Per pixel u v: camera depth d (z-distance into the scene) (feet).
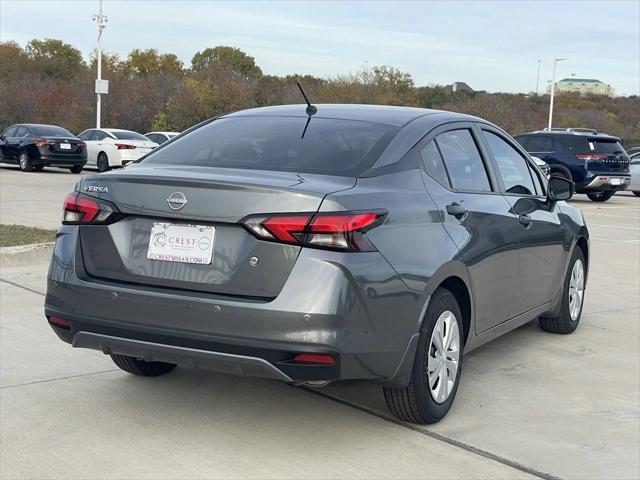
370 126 14.39
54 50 251.19
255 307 11.31
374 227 11.94
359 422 13.84
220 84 154.10
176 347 11.84
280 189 11.53
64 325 12.82
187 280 11.87
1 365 16.48
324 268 11.33
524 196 17.48
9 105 159.33
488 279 15.16
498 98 174.09
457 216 14.17
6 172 80.94
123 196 12.42
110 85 159.43
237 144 14.17
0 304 21.59
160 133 93.86
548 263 18.53
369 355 11.80
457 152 15.34
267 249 11.44
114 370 16.38
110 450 12.42
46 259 28.45
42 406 14.25
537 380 16.75
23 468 11.68
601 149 67.82
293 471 11.79
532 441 13.34
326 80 177.17
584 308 24.31
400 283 12.21
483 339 15.72
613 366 17.99
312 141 13.89
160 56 251.19
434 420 13.76
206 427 13.44
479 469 12.09
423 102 189.88
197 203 11.82
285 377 11.49
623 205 68.44
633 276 30.45
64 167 84.33
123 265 12.37
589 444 13.32
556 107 233.35
